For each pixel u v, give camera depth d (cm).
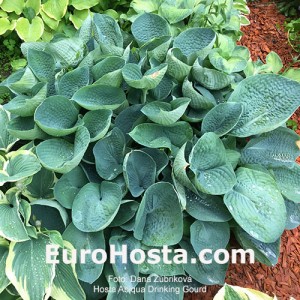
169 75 91
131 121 87
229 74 91
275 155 86
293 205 86
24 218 75
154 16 97
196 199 82
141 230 78
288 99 84
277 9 145
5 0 120
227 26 107
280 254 92
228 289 70
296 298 88
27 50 93
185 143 76
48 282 73
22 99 86
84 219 76
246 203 78
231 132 85
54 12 120
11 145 88
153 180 80
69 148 82
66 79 87
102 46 92
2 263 77
